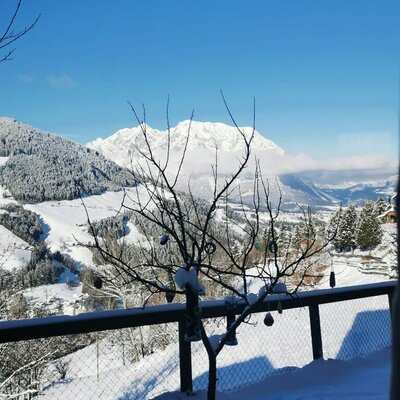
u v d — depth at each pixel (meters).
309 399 4.44
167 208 3.07
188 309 3.04
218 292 11.39
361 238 29.97
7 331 3.44
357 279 23.94
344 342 8.09
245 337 9.16
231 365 7.48
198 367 7.43
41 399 7.43
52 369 11.14
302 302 5.03
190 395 4.26
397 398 0.60
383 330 8.57
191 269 3.05
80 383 7.65
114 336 12.51
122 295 12.46
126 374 7.81
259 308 4.64
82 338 11.74
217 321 7.83
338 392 4.62
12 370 10.09
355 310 11.19
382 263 25.30
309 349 8.42
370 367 5.48
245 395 4.62
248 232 3.30
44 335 3.58
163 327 13.49
